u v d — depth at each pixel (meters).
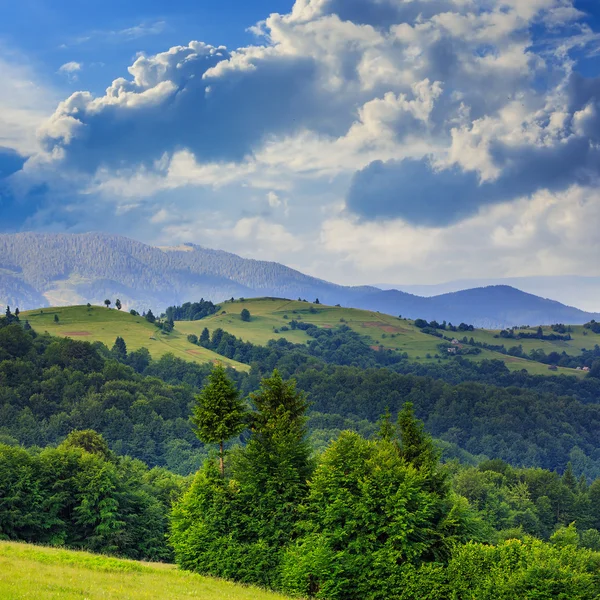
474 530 55.91
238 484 58.22
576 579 45.81
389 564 50.00
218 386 61.12
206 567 54.75
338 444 56.53
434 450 65.62
